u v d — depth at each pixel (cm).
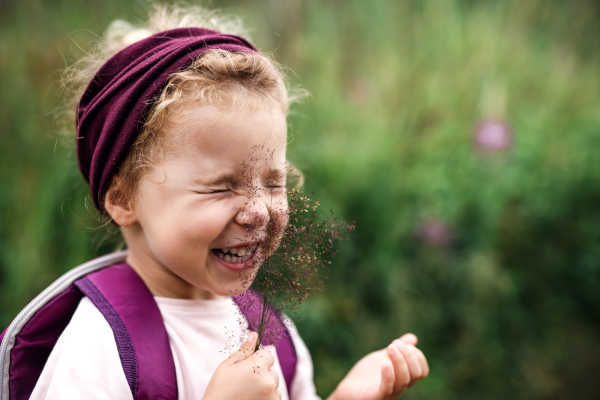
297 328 251
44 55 270
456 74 369
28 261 225
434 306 291
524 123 383
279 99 116
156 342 107
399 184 303
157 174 106
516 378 293
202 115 103
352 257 280
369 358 142
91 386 99
